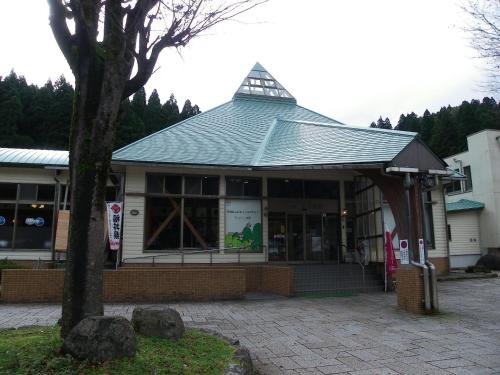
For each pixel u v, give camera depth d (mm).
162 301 11781
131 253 14539
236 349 5660
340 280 14578
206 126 19531
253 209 15984
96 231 5207
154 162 14570
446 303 11406
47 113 39188
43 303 11062
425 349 6867
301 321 9164
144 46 5859
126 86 5758
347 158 12695
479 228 24266
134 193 14844
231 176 15930
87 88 5410
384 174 10781
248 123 20484
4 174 16391
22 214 16391
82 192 5203
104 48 5582
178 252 14875
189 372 4586
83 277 5090
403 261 10586
